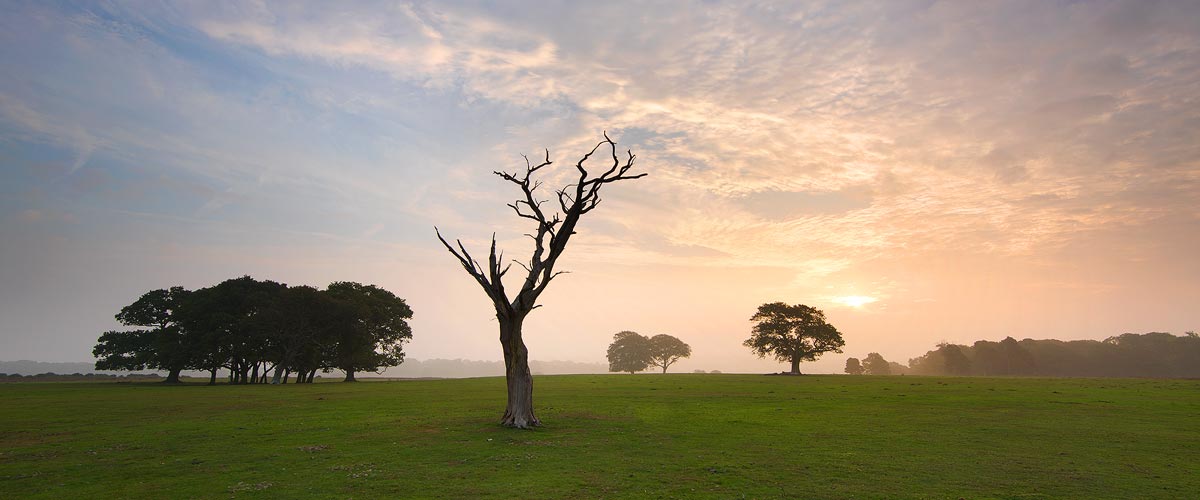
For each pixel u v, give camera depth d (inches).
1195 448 958.4
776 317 4372.5
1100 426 1218.6
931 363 7672.2
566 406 1627.7
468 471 771.4
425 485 693.3
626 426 1209.4
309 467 798.5
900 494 653.9
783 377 3671.3
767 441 1023.6
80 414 1486.2
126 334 3730.3
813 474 753.6
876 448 951.0
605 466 804.0
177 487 689.0
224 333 3496.6
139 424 1266.0
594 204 1325.0
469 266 1269.7
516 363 1218.6
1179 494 659.4
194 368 3550.7
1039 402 1729.8
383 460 847.1
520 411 1187.9
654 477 735.7
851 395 2012.8
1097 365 7618.1
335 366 3767.2
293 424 1248.2
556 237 1304.1
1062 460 852.6
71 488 690.2
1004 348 6614.2
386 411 1514.5
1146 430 1162.0
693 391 2225.6
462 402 1781.5
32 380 4557.1
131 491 671.8
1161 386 2443.4
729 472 765.3
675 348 7135.8
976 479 727.1
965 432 1134.4
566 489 673.6
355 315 3651.6
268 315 3437.5
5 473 773.9
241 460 849.5
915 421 1304.1
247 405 1731.1
